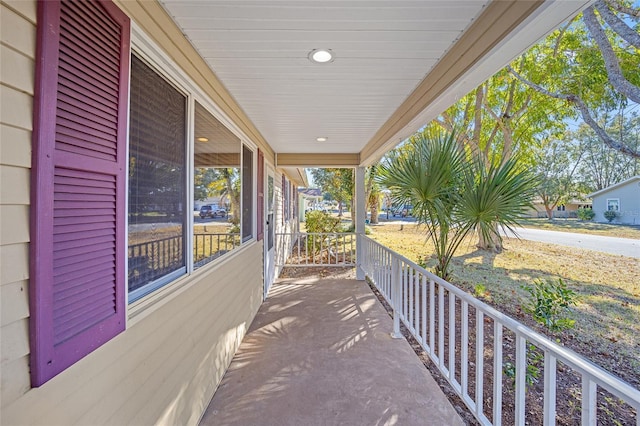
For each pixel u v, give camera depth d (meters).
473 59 1.60
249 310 3.34
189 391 1.74
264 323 3.46
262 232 4.22
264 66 2.08
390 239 10.51
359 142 4.64
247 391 2.17
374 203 16.81
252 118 3.35
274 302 4.23
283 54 1.91
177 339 1.60
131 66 1.24
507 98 7.05
